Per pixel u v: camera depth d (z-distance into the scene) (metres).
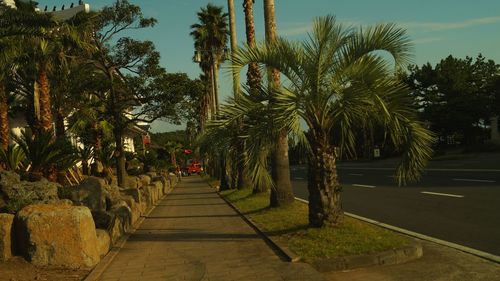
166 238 12.14
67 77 22.33
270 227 11.99
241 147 9.67
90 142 28.08
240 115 9.44
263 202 18.67
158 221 16.11
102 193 13.74
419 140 9.15
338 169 42.88
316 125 9.60
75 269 8.34
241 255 9.25
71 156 16.22
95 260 8.86
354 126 9.90
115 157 25.84
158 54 25.19
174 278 7.93
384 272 7.51
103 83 24.30
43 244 8.29
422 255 8.41
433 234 10.41
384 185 23.33
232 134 9.69
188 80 25.78
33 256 8.25
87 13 18.25
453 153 52.88
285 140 10.63
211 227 13.70
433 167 33.69
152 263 9.19
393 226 11.71
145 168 41.97
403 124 9.16
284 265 8.00
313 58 9.36
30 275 7.75
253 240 10.80
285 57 9.35
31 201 10.39
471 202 14.84
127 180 25.14
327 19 9.42
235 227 13.22
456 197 16.27
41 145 14.69
